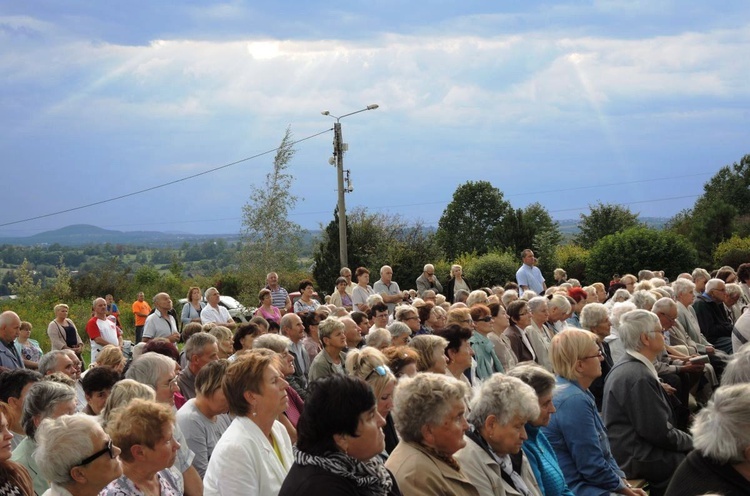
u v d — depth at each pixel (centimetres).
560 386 570
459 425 411
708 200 5822
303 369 893
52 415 477
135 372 533
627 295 1253
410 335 865
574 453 554
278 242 2620
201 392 526
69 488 363
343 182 2661
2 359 968
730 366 540
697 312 1182
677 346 1018
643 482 621
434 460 410
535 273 1748
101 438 367
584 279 3644
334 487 336
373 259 3422
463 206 6281
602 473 548
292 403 693
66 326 1373
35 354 1134
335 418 346
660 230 3497
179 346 1733
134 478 397
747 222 4553
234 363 441
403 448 418
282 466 440
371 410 353
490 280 3328
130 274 3894
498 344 903
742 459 369
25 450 480
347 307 1593
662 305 905
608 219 5991
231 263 2672
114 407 458
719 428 371
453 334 678
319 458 344
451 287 1753
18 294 3441
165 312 1353
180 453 480
